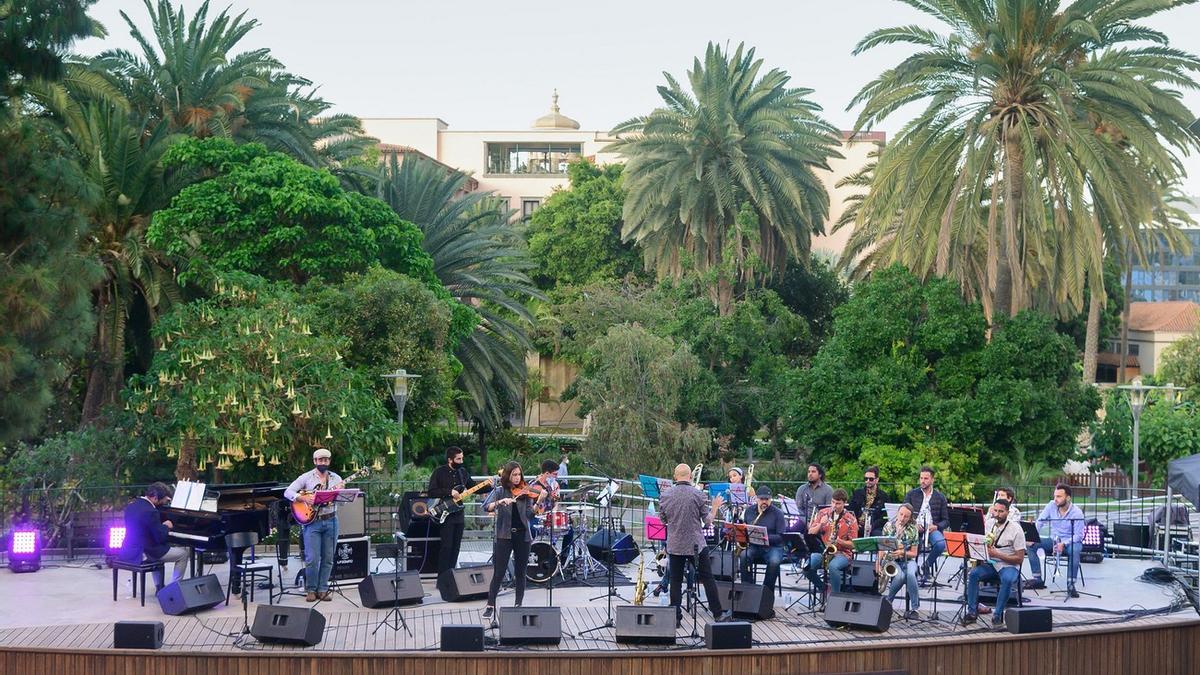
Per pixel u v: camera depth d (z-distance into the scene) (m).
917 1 30.17
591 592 16.59
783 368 41.12
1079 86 29.42
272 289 26.02
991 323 32.03
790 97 47.53
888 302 31.91
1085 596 17.28
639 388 37.50
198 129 33.62
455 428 40.97
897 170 30.97
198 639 13.80
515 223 64.06
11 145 18.12
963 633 14.50
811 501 17.06
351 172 37.47
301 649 13.40
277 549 17.94
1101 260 29.23
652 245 49.91
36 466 21.75
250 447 23.14
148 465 25.23
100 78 31.22
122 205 30.62
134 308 33.84
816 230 49.88
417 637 13.97
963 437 30.72
